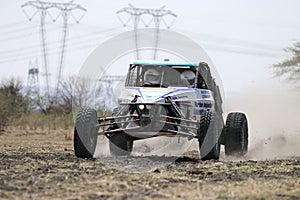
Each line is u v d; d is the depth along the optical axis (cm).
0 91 10112
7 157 3556
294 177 2795
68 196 2192
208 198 2183
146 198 2158
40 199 2138
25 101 11175
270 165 3278
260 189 2411
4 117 9362
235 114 3825
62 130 9006
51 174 2747
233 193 2292
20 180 2552
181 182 2564
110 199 2125
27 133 8169
